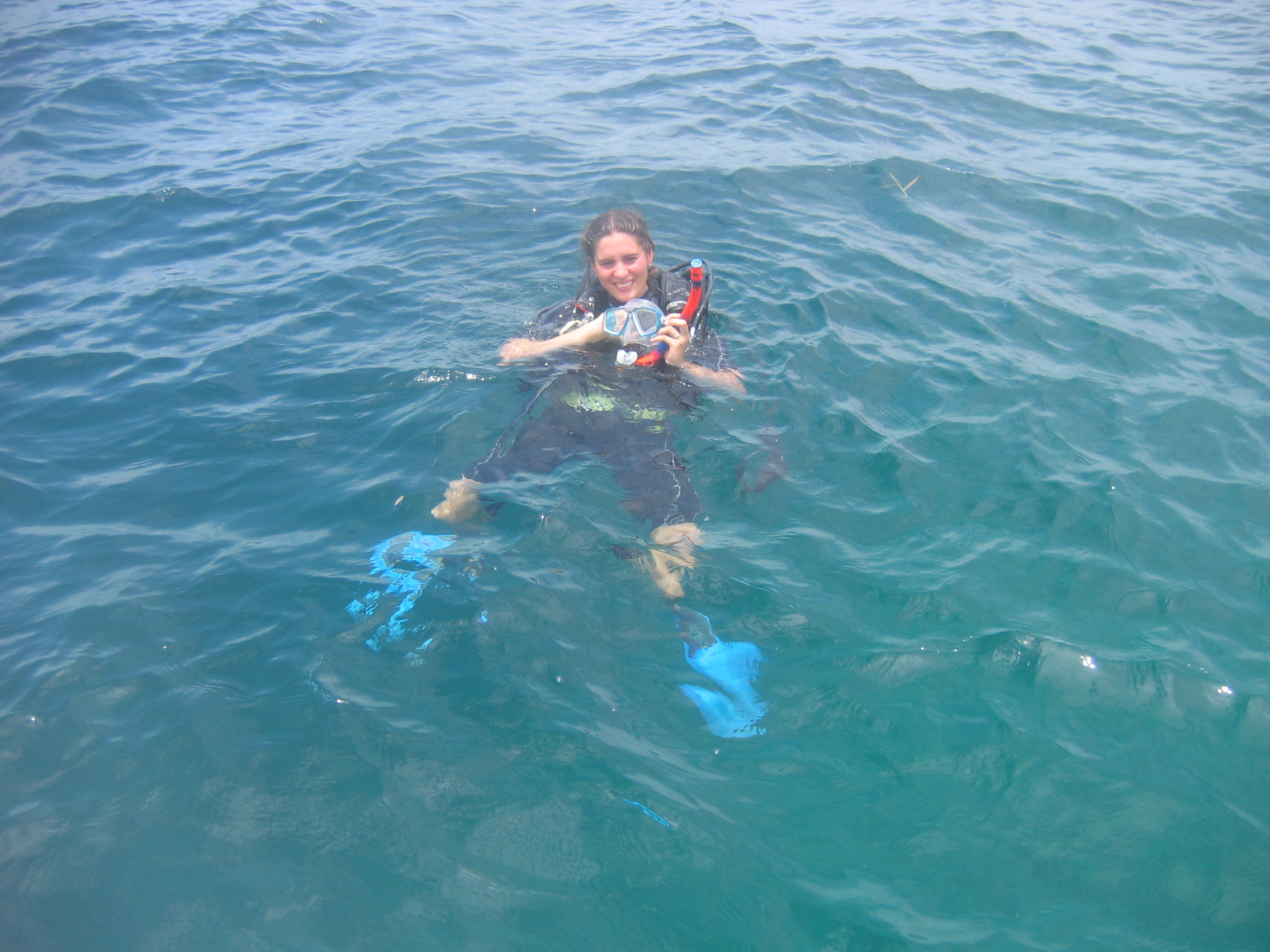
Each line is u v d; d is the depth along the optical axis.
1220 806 2.22
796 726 2.44
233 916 2.00
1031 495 3.33
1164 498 3.33
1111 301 4.88
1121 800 2.23
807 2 12.58
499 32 11.02
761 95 8.48
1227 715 2.46
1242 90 8.61
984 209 6.07
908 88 8.68
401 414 3.83
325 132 7.68
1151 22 11.40
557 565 2.97
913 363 4.22
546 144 7.34
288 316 4.72
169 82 8.84
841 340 4.38
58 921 1.99
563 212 6.00
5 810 2.23
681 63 9.58
